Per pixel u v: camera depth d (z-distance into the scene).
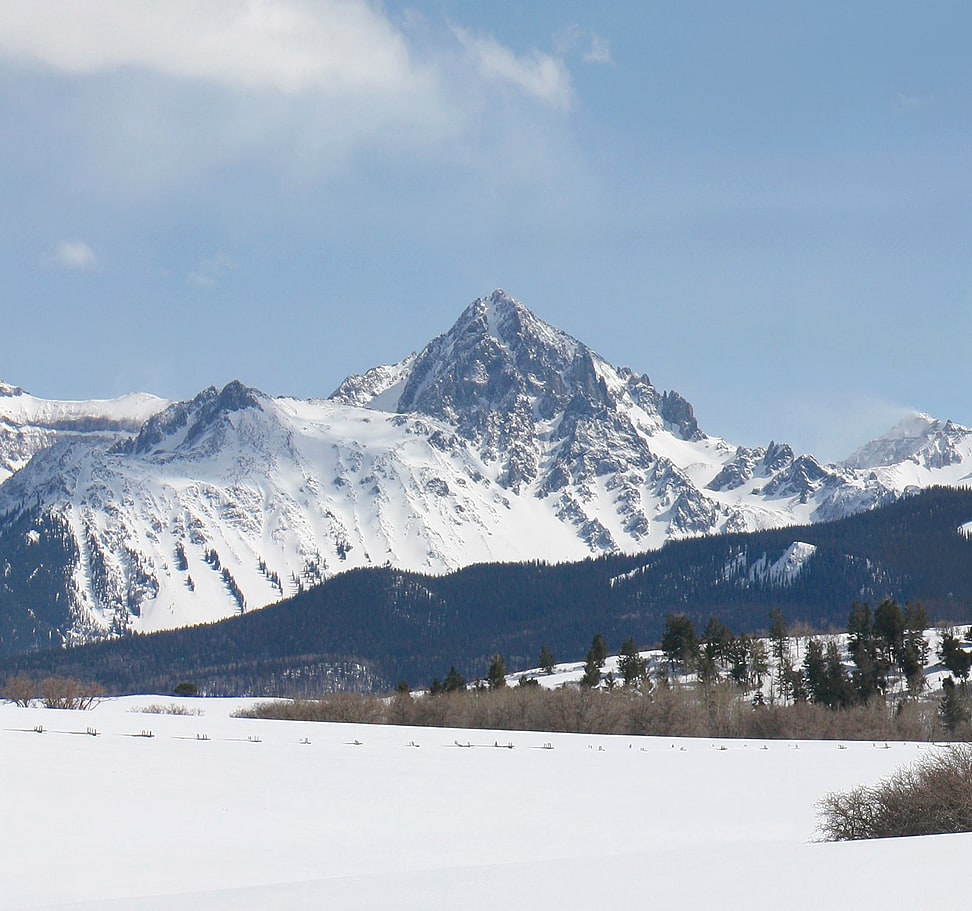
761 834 58.41
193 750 82.69
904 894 28.64
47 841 49.47
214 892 37.50
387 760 85.88
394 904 32.81
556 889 33.69
